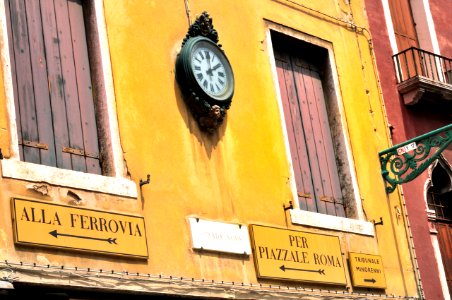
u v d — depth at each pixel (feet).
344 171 54.75
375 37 60.95
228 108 47.55
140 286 40.42
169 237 42.65
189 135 45.55
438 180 62.08
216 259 44.39
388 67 61.11
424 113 62.34
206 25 47.80
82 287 38.06
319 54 56.44
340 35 57.72
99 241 39.32
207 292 43.29
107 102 42.29
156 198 42.78
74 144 41.06
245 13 51.39
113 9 44.11
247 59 50.49
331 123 55.52
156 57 45.39
